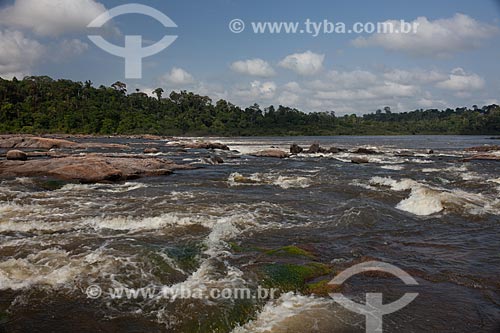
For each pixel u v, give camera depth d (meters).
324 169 23.22
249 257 7.57
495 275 6.89
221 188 15.80
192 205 12.12
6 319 5.28
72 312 5.48
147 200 12.84
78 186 15.41
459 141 74.88
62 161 18.45
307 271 6.82
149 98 126.88
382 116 166.62
